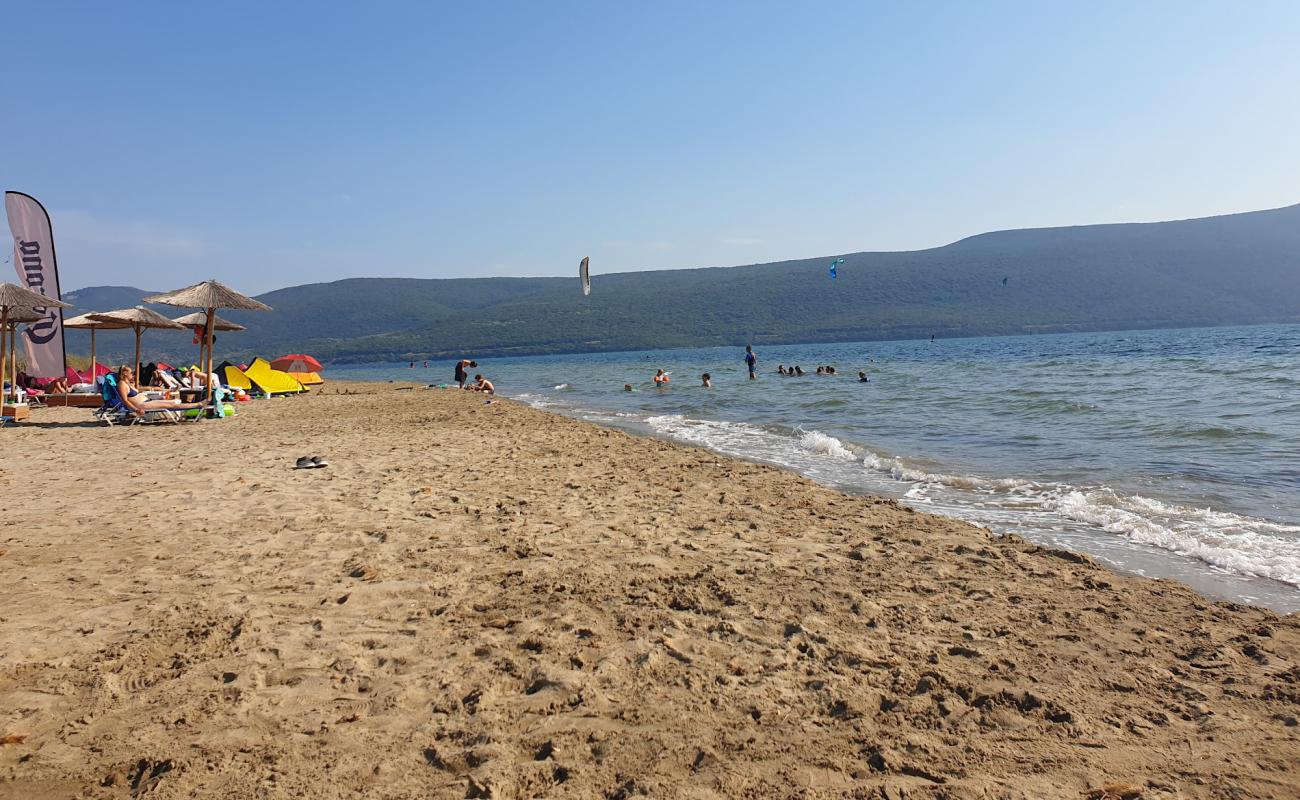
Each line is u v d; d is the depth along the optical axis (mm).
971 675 3561
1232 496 7898
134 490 8133
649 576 5102
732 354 121875
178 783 2607
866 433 14320
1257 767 2734
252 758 2783
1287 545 6082
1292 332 102812
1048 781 2660
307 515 6914
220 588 4789
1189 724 3082
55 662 3633
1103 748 2895
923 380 29578
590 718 3127
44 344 19156
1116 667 3662
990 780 2664
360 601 4562
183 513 6980
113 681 3428
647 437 13711
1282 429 12039
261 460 10430
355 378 64000
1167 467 9570
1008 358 51062
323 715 3137
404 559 5484
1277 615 4391
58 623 4156
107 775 2662
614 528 6492
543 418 17125
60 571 5145
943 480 9234
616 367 68688
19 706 3191
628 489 8312
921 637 4059
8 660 3646
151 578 4992
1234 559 5699
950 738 2979
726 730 3027
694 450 11500
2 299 14273
